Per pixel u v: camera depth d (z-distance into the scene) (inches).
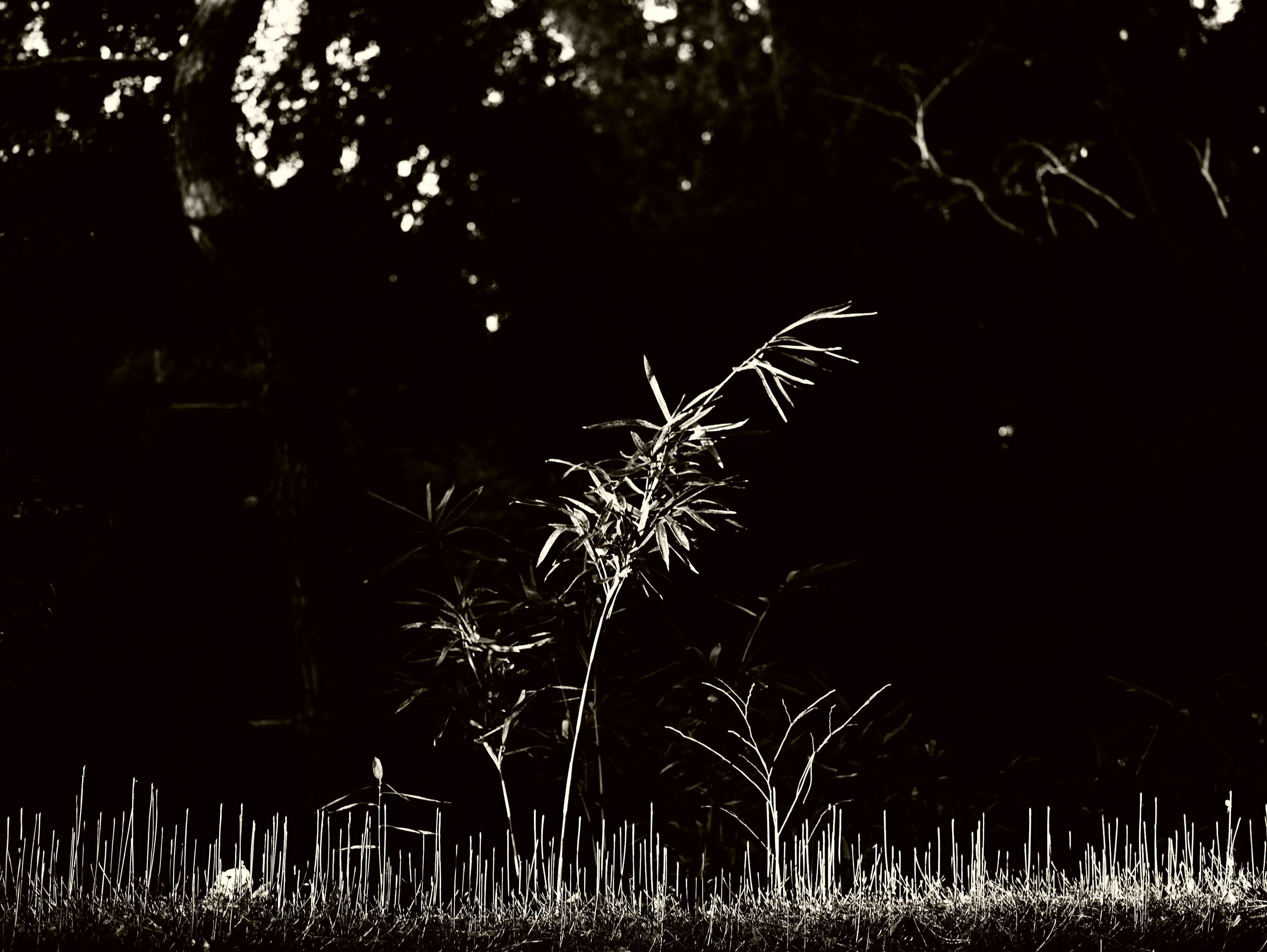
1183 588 413.4
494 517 410.3
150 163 347.3
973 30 430.9
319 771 267.0
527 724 205.3
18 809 277.9
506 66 420.2
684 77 565.0
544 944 123.6
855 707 349.1
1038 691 374.0
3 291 313.7
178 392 376.2
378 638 321.4
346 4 374.3
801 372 449.7
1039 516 464.1
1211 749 245.1
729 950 122.3
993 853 213.0
